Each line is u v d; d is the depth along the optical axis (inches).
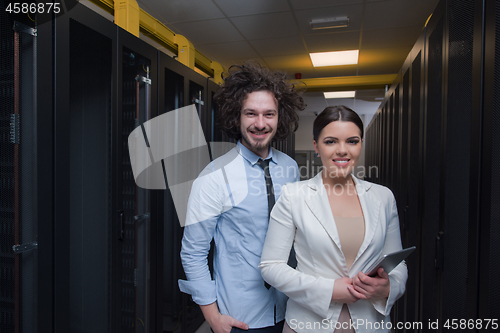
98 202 58.8
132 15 70.5
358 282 32.8
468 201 36.0
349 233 36.7
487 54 31.4
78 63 51.3
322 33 145.9
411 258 69.9
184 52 97.8
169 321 90.1
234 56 178.4
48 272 44.6
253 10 124.9
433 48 54.0
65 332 46.9
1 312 40.3
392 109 109.2
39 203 43.2
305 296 35.0
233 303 41.1
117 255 60.1
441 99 48.6
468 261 35.2
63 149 46.8
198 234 41.5
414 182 69.3
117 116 59.7
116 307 59.8
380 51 168.7
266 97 39.9
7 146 40.1
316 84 209.3
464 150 37.7
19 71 41.0
